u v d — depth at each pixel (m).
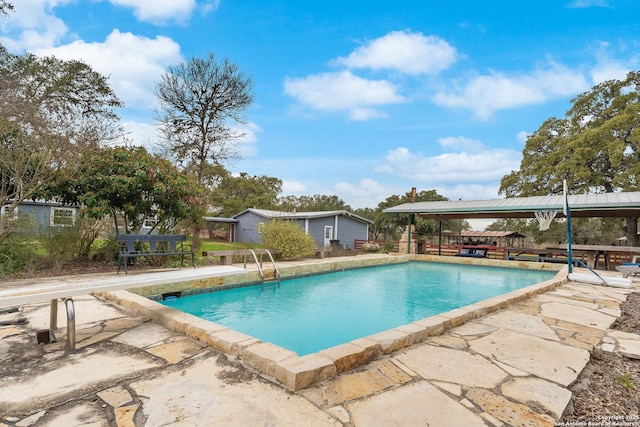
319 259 12.73
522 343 3.37
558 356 3.02
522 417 2.02
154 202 8.02
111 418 1.95
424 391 2.34
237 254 9.22
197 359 2.84
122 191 7.25
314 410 2.07
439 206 15.16
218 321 5.45
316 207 39.88
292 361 2.54
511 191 21.95
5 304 2.61
